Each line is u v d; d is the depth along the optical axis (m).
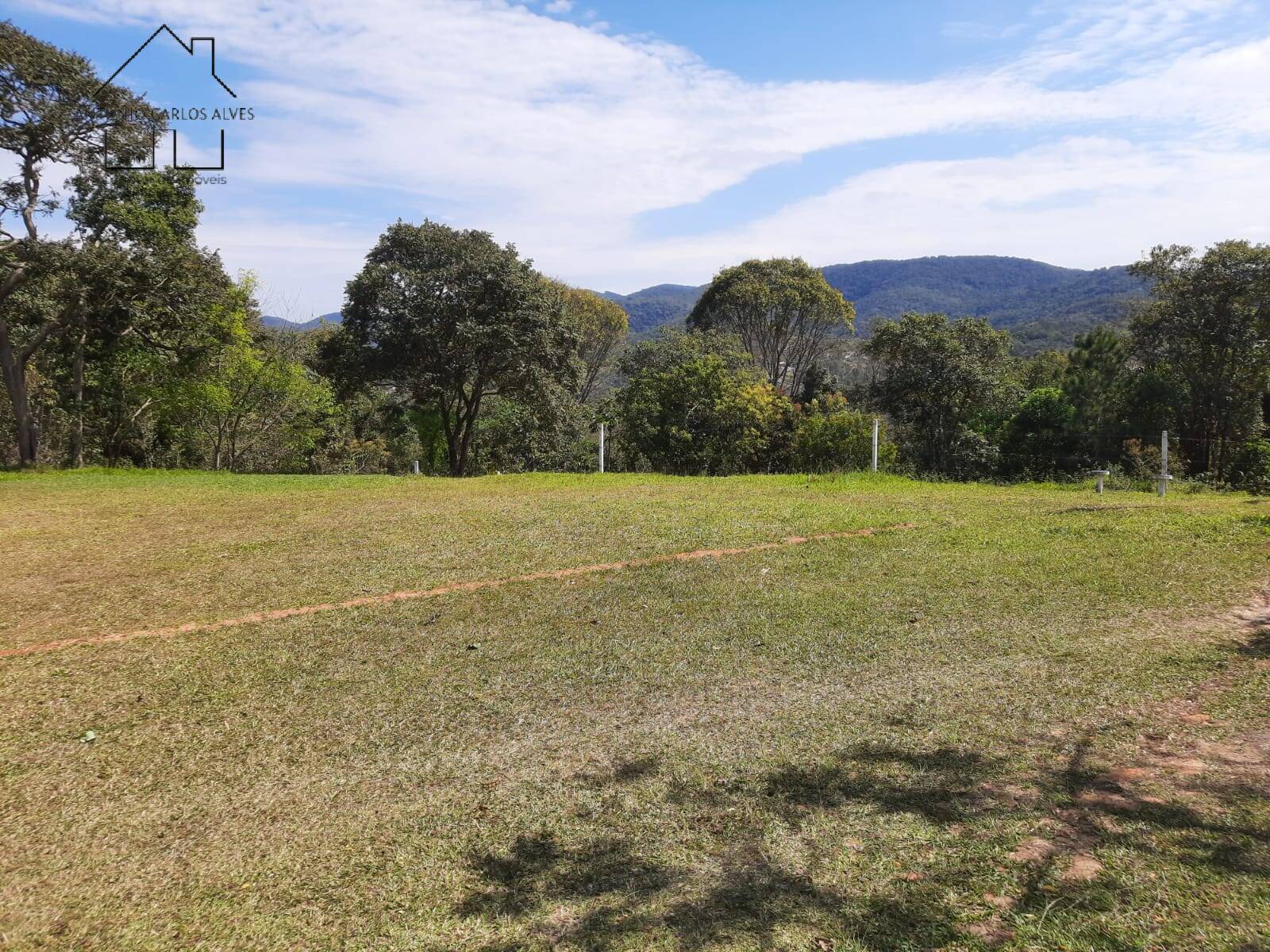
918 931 2.29
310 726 3.89
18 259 18.20
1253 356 23.31
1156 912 2.28
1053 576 6.23
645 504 10.55
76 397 22.62
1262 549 6.81
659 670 4.54
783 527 8.52
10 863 2.82
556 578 6.50
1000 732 3.61
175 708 4.10
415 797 3.23
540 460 28.84
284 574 6.69
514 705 4.09
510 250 25.27
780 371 43.25
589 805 3.13
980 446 26.16
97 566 6.98
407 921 2.47
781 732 3.71
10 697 4.21
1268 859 2.51
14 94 17.42
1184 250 24.12
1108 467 20.28
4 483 13.80
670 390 25.62
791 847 2.78
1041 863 2.58
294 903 2.58
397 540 7.97
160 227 20.17
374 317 24.11
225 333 22.88
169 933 2.45
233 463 29.33
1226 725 3.55
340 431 34.16
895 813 2.97
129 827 3.05
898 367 28.02
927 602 5.66
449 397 26.41
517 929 2.41
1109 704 3.85
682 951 2.27
